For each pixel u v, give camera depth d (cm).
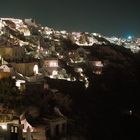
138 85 10900
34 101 7000
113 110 9019
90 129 7450
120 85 10794
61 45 14938
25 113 6178
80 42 17312
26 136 5406
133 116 8962
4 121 5481
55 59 11038
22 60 9994
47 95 7562
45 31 17175
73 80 10325
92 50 15188
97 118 8162
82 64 12569
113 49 15800
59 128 6512
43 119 6341
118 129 8106
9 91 6931
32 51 11625
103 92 10038
